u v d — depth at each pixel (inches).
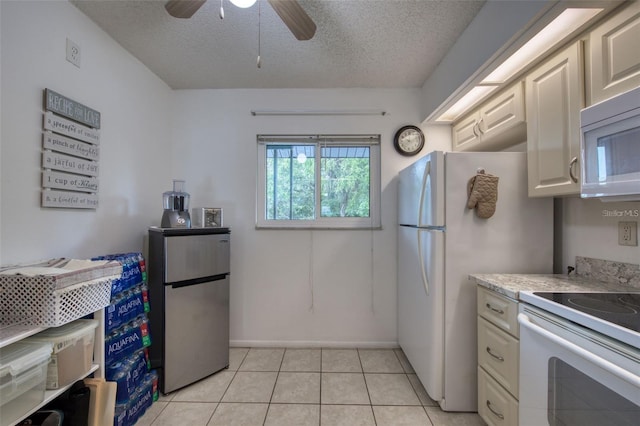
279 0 48.4
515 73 65.0
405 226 89.2
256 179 102.3
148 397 67.5
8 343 36.5
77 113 61.1
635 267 50.6
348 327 100.7
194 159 101.7
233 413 66.5
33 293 41.3
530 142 61.6
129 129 79.4
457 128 96.6
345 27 68.3
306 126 101.8
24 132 51.1
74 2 60.3
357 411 67.3
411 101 101.1
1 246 47.8
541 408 42.8
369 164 103.6
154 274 75.8
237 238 101.5
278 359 92.1
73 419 46.9
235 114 102.0
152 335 74.8
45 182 54.4
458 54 72.7
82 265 49.6
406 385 77.8
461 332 66.6
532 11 46.8
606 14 44.0
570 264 64.1
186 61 83.9
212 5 61.4
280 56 81.2
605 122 40.7
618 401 32.0
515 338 50.8
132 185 80.6
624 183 38.3
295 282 101.0
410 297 83.8
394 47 76.7
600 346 34.2
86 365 49.1
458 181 66.5
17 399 38.4
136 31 69.9
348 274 101.0
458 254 66.4
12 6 48.9
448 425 62.9
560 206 66.7
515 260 66.1
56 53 57.0
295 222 103.4
